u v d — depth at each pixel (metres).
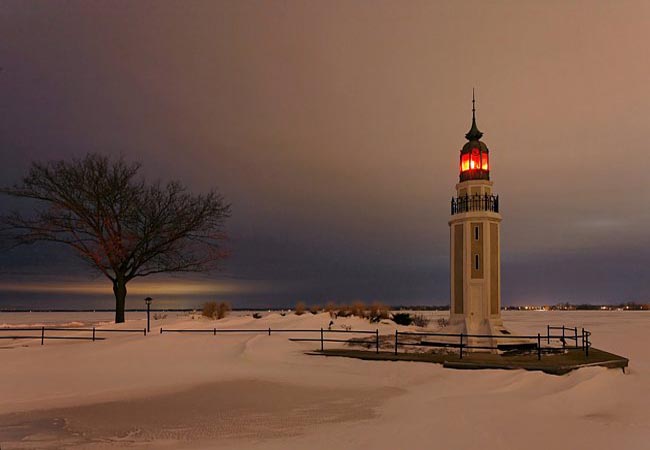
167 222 38.66
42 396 15.77
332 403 14.86
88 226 37.28
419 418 12.98
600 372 18.91
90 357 23.05
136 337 27.98
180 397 15.59
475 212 25.34
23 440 11.01
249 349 24.53
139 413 13.55
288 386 17.34
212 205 42.09
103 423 12.50
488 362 19.81
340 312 44.41
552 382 17.81
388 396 15.91
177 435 11.44
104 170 37.47
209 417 13.15
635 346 33.62
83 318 70.50
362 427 12.12
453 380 18.30
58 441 10.94
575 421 13.07
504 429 11.97
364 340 27.61
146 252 38.38
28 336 29.97
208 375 19.34
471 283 25.00
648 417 13.66
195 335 28.62
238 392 16.34
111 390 16.62
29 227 36.00
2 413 13.55
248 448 10.37
